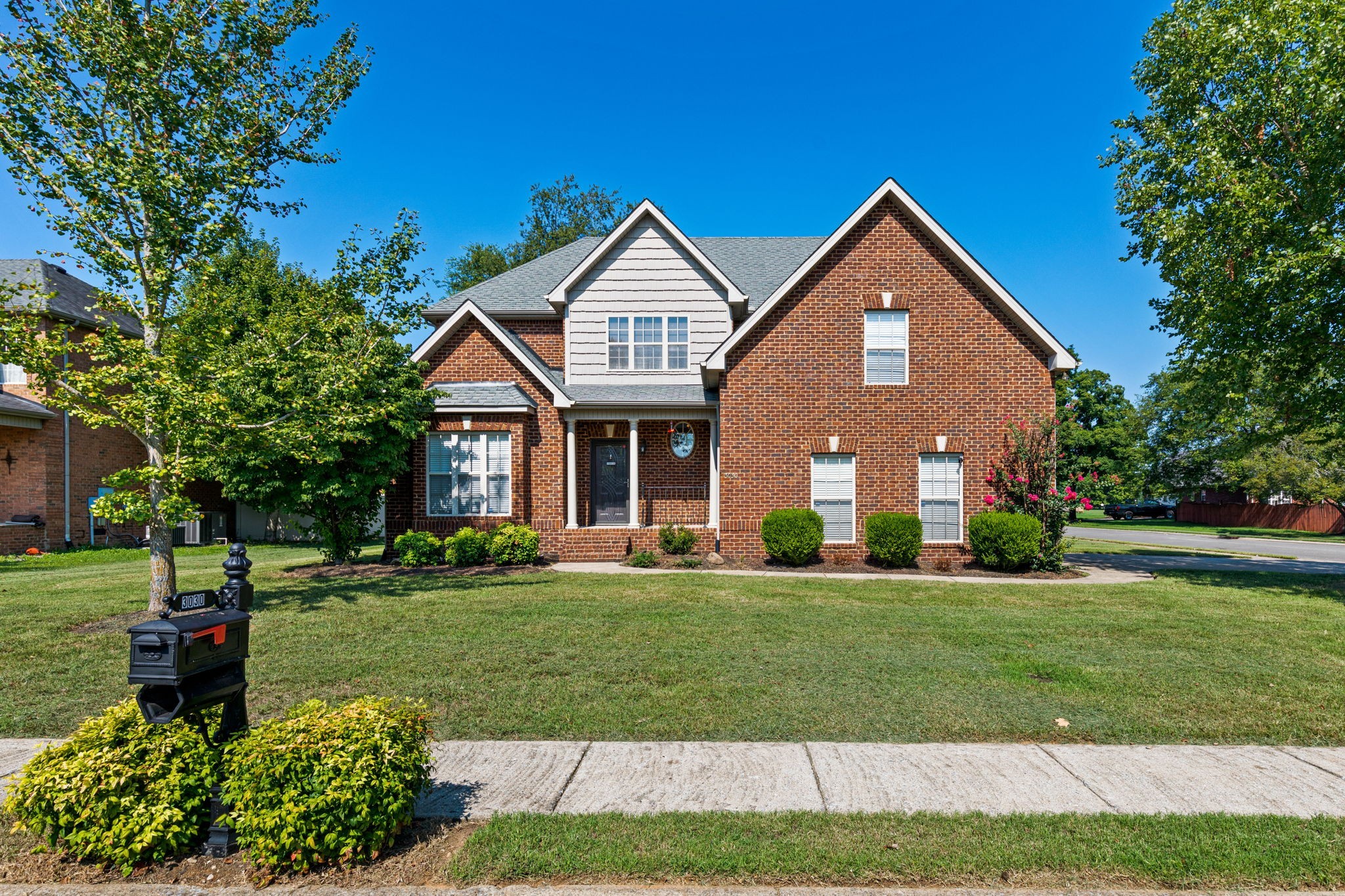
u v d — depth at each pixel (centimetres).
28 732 582
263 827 381
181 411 943
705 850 393
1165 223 1536
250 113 1046
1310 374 1439
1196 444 4803
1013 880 374
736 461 1633
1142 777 498
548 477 1670
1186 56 1588
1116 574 1522
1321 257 1211
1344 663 775
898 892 364
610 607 1058
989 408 1623
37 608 1042
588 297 1827
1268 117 1434
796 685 690
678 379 1819
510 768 508
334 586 1279
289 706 627
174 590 1012
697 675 721
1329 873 379
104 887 378
